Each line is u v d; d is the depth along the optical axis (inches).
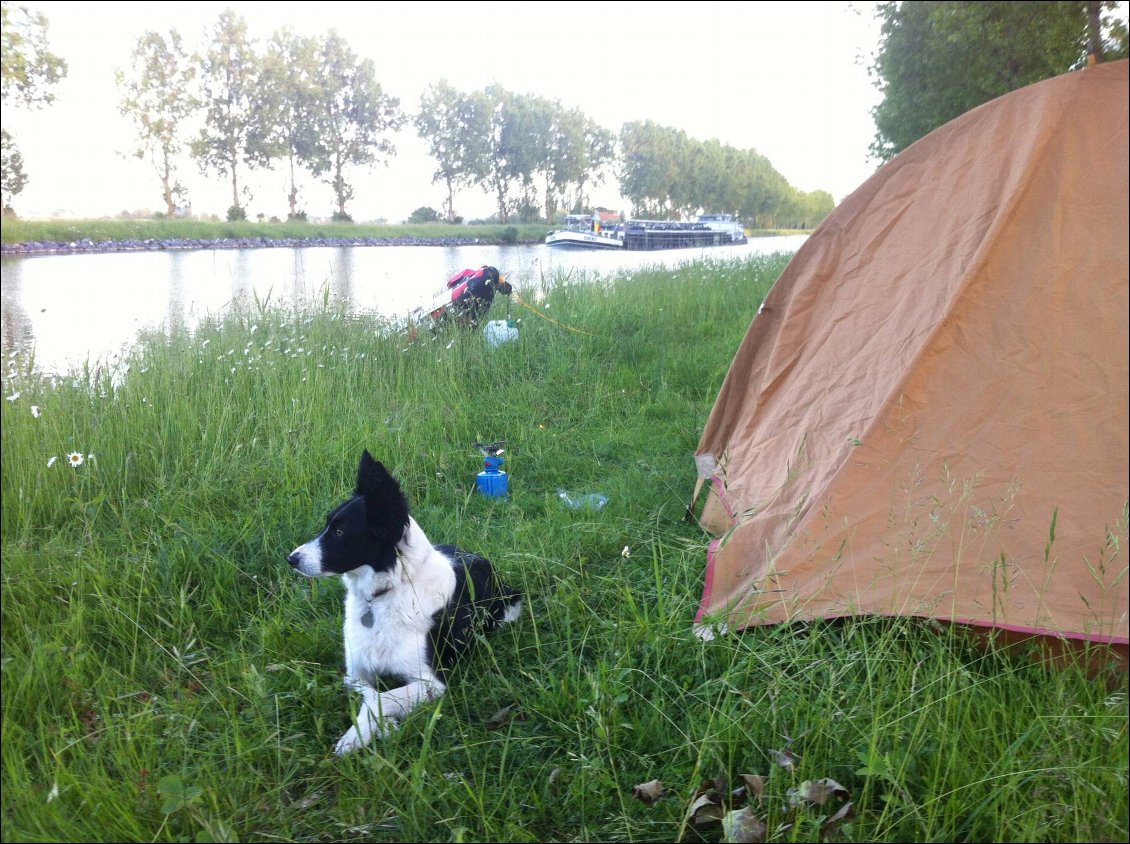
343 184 2881.4
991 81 511.8
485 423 258.7
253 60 2495.1
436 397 269.1
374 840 91.8
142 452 202.5
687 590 139.5
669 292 493.4
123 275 917.2
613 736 103.8
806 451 159.9
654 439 248.4
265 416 225.9
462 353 315.6
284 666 117.3
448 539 172.9
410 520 124.3
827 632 125.3
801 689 107.6
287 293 557.9
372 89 2790.4
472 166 3061.0
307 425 220.5
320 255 1445.6
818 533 136.2
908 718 101.3
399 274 943.0
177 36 2374.5
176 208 2522.1
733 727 102.6
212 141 2556.6
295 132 2699.3
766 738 103.2
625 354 349.7
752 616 128.6
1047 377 129.3
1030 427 128.9
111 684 115.3
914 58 586.6
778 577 134.0
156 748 102.8
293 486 188.7
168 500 180.9
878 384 151.9
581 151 3304.6
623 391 293.7
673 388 306.5
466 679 125.5
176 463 195.9
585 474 224.4
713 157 3959.2
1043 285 132.5
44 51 1350.9
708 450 212.1
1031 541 123.4
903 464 136.8
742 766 100.8
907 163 168.9
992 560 124.3
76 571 142.2
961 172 154.6
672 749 103.8
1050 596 118.8
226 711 110.7
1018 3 476.1
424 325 343.3
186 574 148.3
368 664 122.8
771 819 89.1
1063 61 482.9
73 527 169.8
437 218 3115.2
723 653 121.1
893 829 89.7
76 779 93.4
